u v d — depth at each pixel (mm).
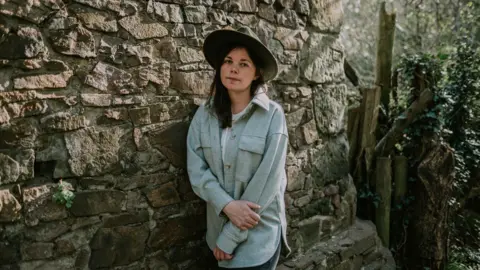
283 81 2604
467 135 4027
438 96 3588
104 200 1964
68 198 1842
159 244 2160
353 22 7367
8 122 1701
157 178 2121
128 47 1972
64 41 1793
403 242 3586
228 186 1956
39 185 1806
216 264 2379
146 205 2102
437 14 6551
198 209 2291
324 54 2859
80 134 1874
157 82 2072
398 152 3838
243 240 1922
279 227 2035
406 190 3627
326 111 2918
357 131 3580
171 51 2107
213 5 2244
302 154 2775
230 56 1915
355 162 3580
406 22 6977
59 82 1797
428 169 3387
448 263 3572
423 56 3711
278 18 2549
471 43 4770
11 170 1717
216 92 2000
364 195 3531
